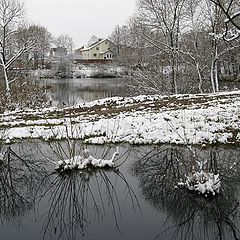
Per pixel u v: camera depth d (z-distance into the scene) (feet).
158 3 83.41
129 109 53.06
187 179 24.00
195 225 19.38
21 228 19.63
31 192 25.30
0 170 30.55
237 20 69.62
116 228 19.27
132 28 95.45
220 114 43.27
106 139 38.27
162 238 17.98
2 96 65.05
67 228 19.43
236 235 17.99
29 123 47.42
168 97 64.28
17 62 97.66
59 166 29.04
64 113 54.13
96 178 27.63
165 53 86.07
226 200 21.91
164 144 36.73
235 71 116.88
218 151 33.06
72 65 192.54
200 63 87.40
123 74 104.47
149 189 24.77
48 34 213.46
